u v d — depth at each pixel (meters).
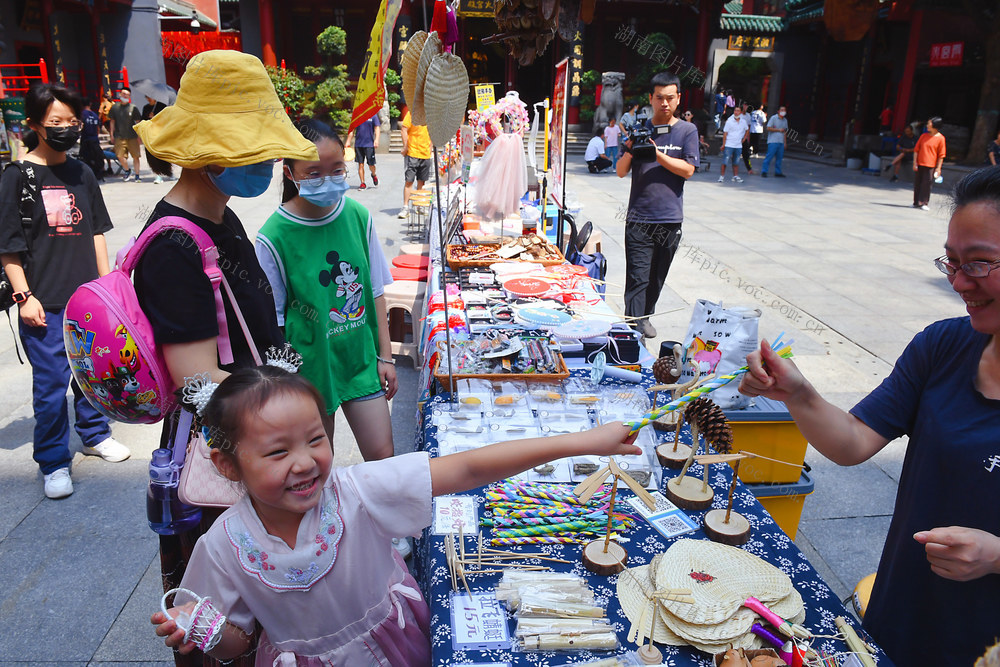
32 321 2.98
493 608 1.55
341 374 2.56
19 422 3.93
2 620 2.52
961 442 1.39
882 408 1.58
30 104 2.87
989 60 15.30
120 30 17.09
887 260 8.05
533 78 24.17
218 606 1.33
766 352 1.49
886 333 5.57
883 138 18.23
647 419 1.38
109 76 17.33
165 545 1.77
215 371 1.70
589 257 5.03
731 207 11.62
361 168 11.78
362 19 20.41
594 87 20.84
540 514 1.86
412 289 4.77
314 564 1.33
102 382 1.65
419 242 8.08
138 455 3.62
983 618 1.38
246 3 19.45
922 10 17.70
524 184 4.74
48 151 2.99
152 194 11.11
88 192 3.14
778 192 13.73
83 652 2.39
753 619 1.47
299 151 1.69
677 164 4.64
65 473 3.27
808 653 1.40
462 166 6.00
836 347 5.24
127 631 2.49
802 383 1.50
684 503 1.92
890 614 1.54
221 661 1.55
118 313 1.62
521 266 4.11
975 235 1.24
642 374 2.79
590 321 3.09
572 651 1.44
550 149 5.59
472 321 3.24
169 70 19.31
